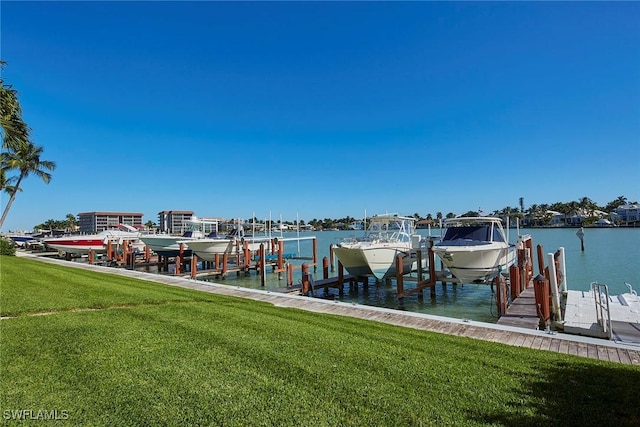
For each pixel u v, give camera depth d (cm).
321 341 681
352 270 2122
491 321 1477
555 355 639
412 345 673
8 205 3778
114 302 991
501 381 507
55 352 584
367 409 425
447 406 433
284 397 450
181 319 825
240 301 1158
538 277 1081
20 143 1900
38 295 1044
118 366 532
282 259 2973
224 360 568
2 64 1653
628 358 643
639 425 394
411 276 2359
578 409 427
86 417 397
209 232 3547
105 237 3931
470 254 1694
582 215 12394
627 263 3116
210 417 402
